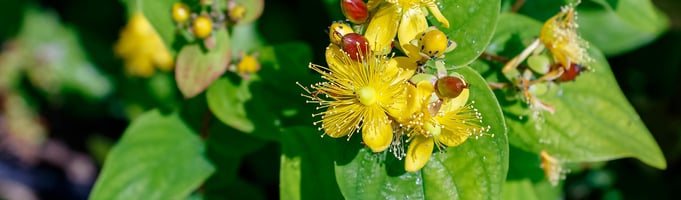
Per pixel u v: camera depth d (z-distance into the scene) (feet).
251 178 1.77
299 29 1.71
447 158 1.27
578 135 1.36
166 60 1.80
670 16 1.71
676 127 1.77
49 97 2.14
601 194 1.74
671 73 1.73
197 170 1.50
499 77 1.34
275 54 1.45
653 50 1.74
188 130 1.51
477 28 1.25
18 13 2.02
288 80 1.44
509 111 1.35
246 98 1.43
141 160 1.49
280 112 1.43
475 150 1.26
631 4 1.49
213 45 1.38
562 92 1.37
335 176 1.34
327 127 1.27
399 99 1.23
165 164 1.49
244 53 1.45
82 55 2.06
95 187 1.46
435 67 1.23
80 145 2.27
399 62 1.23
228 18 1.39
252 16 1.41
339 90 1.25
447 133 1.24
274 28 1.69
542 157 1.38
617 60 1.74
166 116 1.51
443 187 1.27
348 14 1.23
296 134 1.35
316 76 1.43
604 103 1.37
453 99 1.22
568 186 1.72
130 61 1.85
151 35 1.79
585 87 1.37
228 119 1.42
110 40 2.04
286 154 1.35
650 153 1.35
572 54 1.29
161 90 1.85
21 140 2.25
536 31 1.36
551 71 1.30
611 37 1.56
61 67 2.06
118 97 2.10
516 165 1.46
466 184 1.26
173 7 1.38
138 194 1.47
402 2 1.23
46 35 2.05
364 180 1.27
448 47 1.23
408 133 1.24
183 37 1.41
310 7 1.70
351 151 1.28
